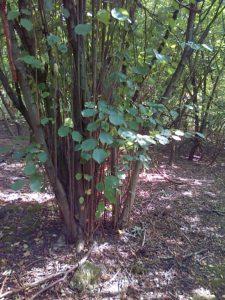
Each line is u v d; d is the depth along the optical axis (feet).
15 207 9.41
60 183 7.18
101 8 6.64
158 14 7.32
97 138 6.80
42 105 6.93
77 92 6.69
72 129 6.90
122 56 6.77
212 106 16.06
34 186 6.23
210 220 9.50
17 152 6.82
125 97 6.98
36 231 8.19
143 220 9.02
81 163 7.07
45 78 6.73
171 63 7.78
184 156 16.62
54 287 6.48
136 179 7.99
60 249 7.50
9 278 6.68
